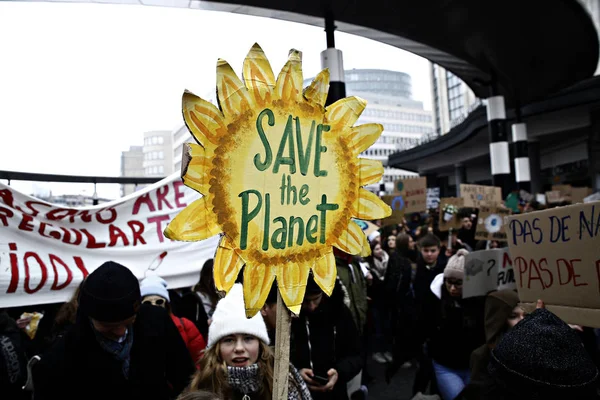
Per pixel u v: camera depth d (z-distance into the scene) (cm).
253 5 616
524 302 267
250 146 153
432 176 3697
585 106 1917
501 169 1280
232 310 215
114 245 377
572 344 155
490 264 335
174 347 242
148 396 222
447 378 344
